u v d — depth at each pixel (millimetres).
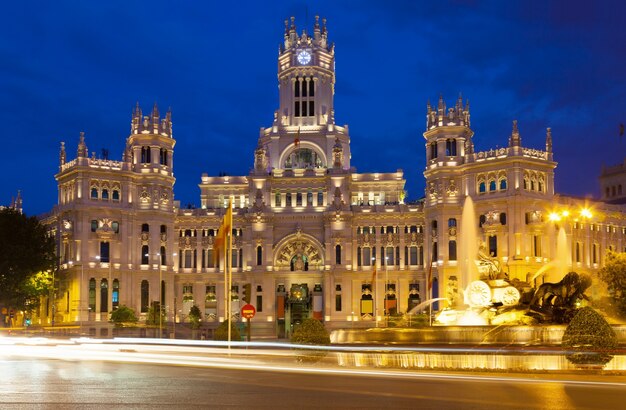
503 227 151625
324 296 167500
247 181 183375
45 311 167500
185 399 35000
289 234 171125
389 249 170125
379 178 181000
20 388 39344
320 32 190000
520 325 57875
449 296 155750
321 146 180250
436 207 158750
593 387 39750
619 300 113750
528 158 152625
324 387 40156
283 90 185875
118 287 158375
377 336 61844
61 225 160125
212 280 172500
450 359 51875
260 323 167125
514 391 37844
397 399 34844
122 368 54094
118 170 160500
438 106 163000
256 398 35438
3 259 131875
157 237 163250
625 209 175875
